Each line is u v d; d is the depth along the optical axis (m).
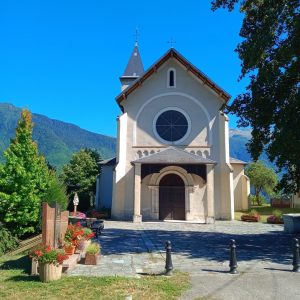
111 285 8.06
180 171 27.55
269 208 37.78
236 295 7.45
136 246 14.39
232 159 34.69
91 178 39.75
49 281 8.40
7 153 15.55
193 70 28.50
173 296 7.34
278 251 13.31
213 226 23.25
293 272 9.60
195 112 28.59
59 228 11.27
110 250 13.36
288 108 13.83
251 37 15.01
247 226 23.38
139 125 28.67
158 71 29.23
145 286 8.00
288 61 14.02
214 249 13.81
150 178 27.61
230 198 27.25
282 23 14.13
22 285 8.09
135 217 25.44
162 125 28.61
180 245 14.80
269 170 45.84
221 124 28.20
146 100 28.95
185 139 28.28
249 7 15.48
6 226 14.76
